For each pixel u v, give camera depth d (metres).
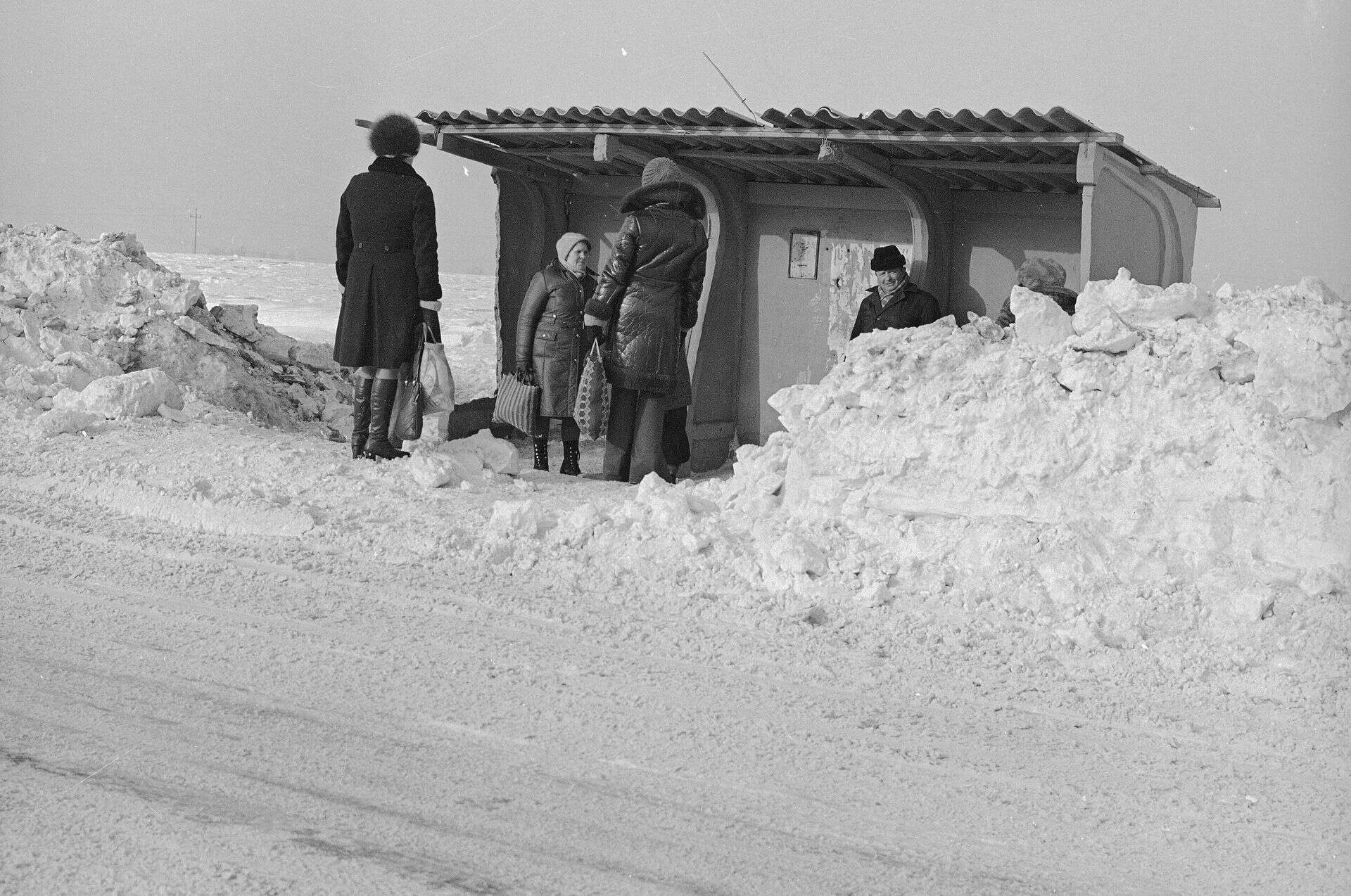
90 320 10.09
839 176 10.02
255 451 8.01
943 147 8.55
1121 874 3.34
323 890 3.14
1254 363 5.74
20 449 7.89
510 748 4.03
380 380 8.16
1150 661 4.84
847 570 5.68
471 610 5.39
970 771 3.94
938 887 3.26
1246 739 4.20
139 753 3.91
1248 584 5.23
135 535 6.41
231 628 5.09
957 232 9.88
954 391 6.22
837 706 4.43
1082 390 5.96
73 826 3.44
